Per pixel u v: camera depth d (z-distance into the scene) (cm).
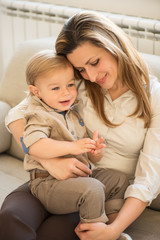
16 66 203
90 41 132
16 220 123
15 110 149
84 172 137
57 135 138
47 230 128
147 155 140
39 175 140
